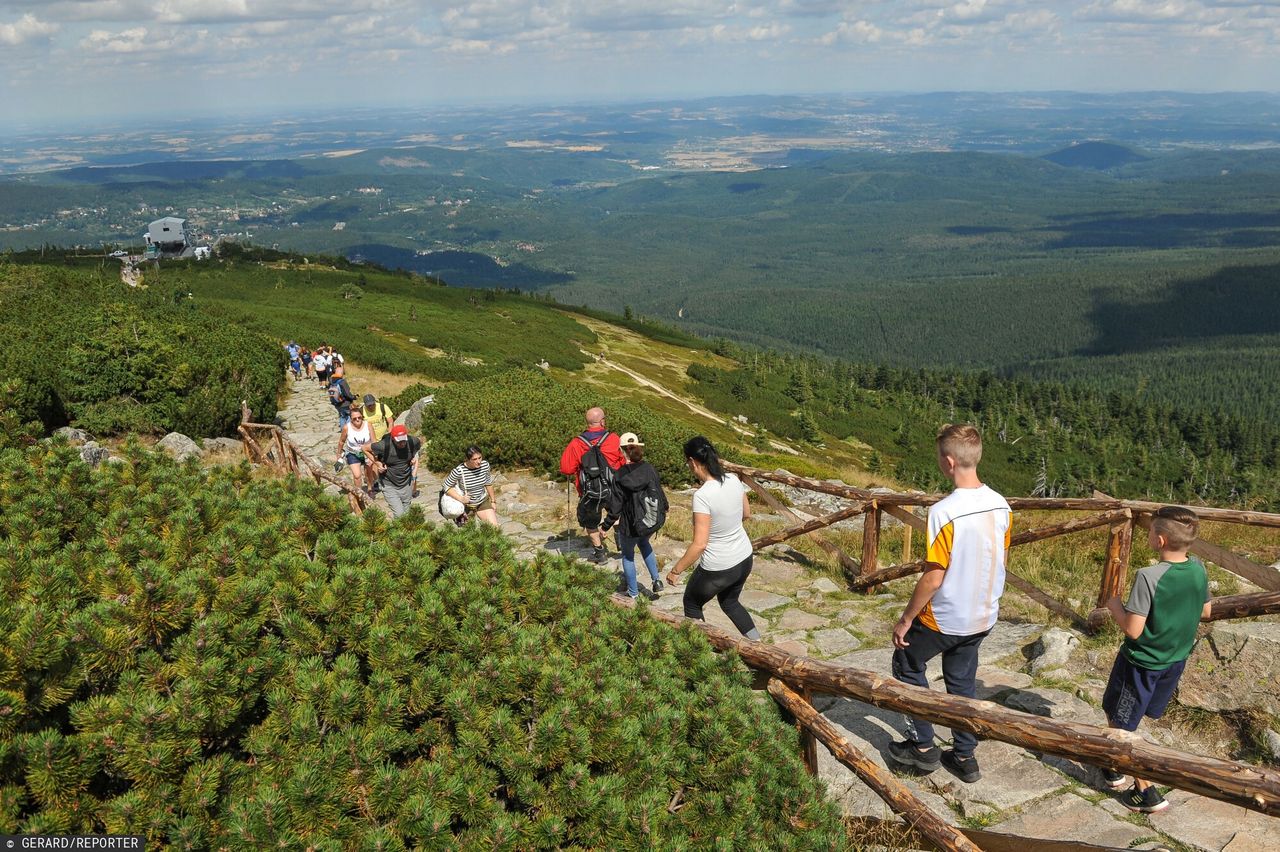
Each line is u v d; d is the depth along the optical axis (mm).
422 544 4773
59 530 4598
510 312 124125
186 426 19125
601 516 9383
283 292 90875
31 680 2822
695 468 5977
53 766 2578
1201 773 2523
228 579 3674
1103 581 6578
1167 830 4000
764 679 4543
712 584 5988
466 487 10086
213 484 5988
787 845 3244
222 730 3031
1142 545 9234
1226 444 193250
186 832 2564
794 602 8156
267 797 2658
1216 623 5723
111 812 2574
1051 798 4324
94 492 5027
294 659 3338
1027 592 7168
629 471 7898
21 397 16234
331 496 5055
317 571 3926
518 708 3553
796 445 109438
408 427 20219
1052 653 6137
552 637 4078
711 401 111688
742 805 3268
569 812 3092
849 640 7043
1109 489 152875
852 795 4379
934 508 4473
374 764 2979
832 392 177500
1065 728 2902
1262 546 8961
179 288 47938
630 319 190125
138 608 3283
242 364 22750
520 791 3090
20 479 5145
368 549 4387
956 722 3238
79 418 17953
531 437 15609
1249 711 4969
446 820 2834
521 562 4762
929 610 4531
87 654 3000
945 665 4664
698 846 3172
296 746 2988
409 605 3816
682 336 194750
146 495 5008
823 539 9633
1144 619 4246
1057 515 12453
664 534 10828
